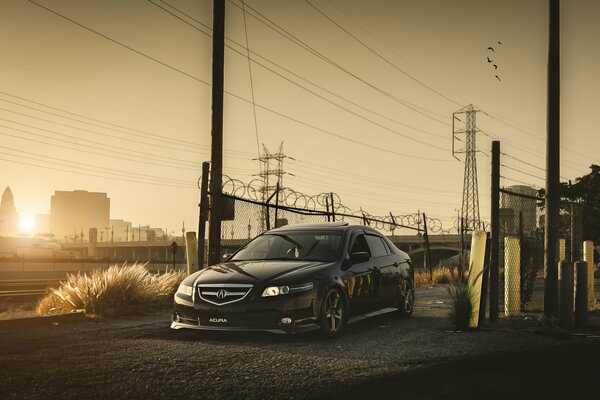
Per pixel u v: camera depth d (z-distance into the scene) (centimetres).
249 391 550
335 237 987
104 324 1003
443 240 8131
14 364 660
